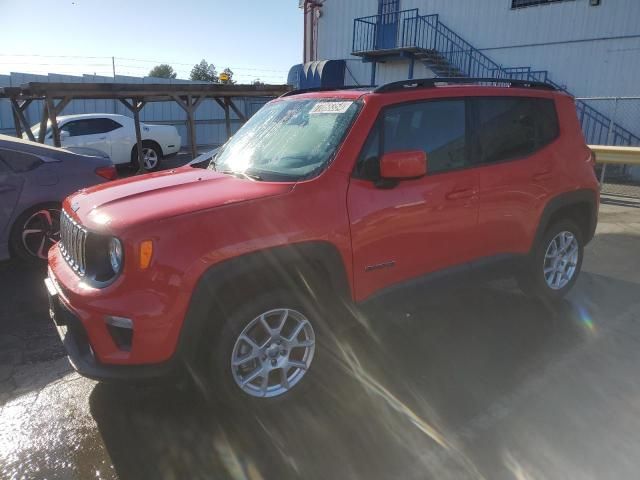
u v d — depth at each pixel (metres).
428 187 3.34
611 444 2.66
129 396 3.15
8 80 18.33
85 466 2.56
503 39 14.90
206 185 3.09
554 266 4.43
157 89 10.09
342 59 19.44
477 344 3.78
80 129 12.83
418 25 16.91
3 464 2.57
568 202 4.22
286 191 2.88
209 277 2.60
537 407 2.99
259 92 11.76
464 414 2.94
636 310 4.41
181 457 2.62
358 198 3.04
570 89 13.80
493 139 3.78
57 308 3.02
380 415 2.93
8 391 3.23
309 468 2.53
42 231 5.29
